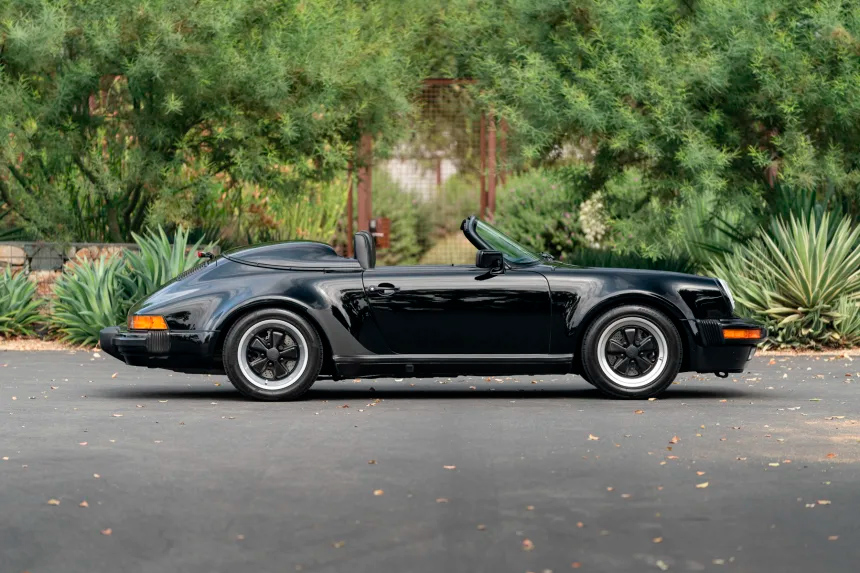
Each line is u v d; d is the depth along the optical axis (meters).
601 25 17.62
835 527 5.94
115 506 6.43
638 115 17.16
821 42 17.08
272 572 5.16
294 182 19.27
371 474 7.30
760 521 6.07
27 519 6.15
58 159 18.44
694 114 17.36
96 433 8.92
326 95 18.44
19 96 17.66
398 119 20.27
